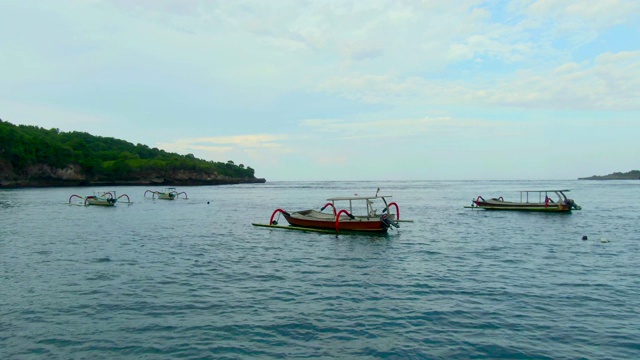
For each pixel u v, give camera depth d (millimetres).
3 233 34344
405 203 75938
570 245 28219
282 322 13938
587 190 127688
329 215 38594
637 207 59750
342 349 11953
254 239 32094
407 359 11344
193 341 12461
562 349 11852
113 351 11820
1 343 12305
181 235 34000
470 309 15109
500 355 11523
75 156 163750
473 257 24469
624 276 19641
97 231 36031
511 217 47281
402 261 23609
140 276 19953
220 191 140625
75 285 18250
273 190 152750
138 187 159125
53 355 11555
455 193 119875
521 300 16094
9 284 18375
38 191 117500
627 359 11258
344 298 16547
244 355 11594
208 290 17672
